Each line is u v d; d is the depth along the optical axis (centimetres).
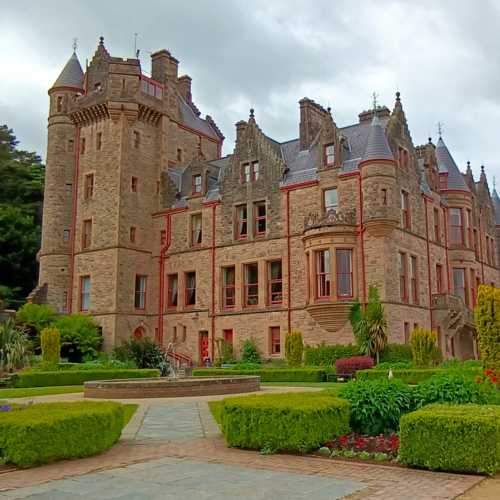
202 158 4816
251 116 4566
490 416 1054
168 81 5247
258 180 4409
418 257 4175
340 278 3853
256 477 1010
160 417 1828
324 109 4703
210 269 4550
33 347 4119
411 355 3581
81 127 5062
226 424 1316
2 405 1459
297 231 4138
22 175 6681
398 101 4356
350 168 4012
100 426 1246
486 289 1844
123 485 966
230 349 4256
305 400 1330
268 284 4278
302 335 3997
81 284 4831
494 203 6084
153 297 4853
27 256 6078
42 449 1125
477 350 4694
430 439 1055
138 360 4206
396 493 897
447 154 5066
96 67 5169
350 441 1246
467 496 881
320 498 869
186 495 894
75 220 4962
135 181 4859
